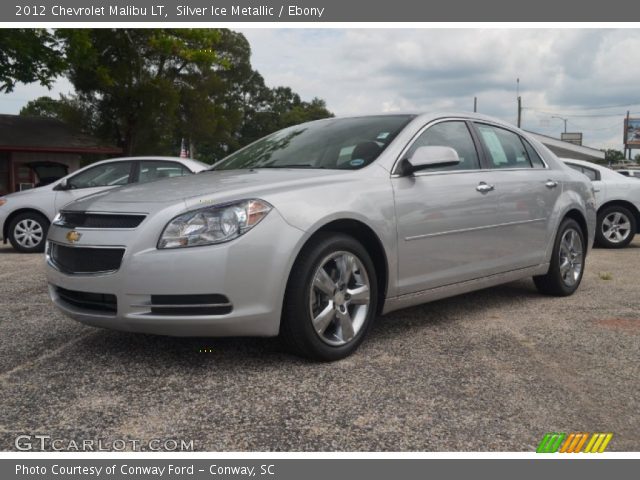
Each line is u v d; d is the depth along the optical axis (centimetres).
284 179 367
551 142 3244
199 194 342
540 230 511
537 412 287
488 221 455
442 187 421
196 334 327
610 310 492
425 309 495
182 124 3503
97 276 332
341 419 278
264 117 7338
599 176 988
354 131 442
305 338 342
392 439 260
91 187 945
